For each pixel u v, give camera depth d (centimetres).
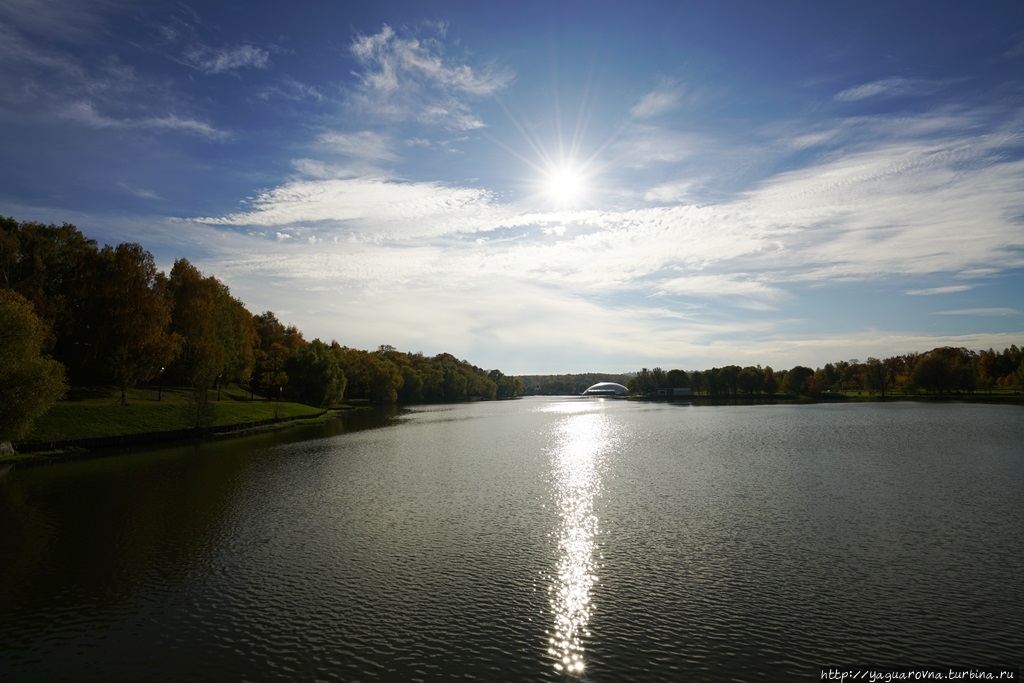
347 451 6106
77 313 8012
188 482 4284
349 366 16725
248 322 12950
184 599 2147
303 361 12388
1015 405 13700
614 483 4250
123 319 7456
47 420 6078
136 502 3625
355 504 3581
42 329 5794
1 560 2562
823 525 3020
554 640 1825
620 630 1888
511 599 2133
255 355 12938
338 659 1722
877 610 2014
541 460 5475
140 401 8256
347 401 18625
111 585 2283
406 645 1800
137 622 1967
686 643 1803
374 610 2045
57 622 1972
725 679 1608
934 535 2825
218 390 10738
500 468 4984
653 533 2920
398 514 3328
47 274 7819
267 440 7131
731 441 6944
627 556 2581
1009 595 2123
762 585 2238
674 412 14012
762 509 3375
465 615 2002
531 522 3152
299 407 11531
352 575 2375
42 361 5106
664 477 4481
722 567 2433
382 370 17625
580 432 8475
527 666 1678
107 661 1722
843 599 2105
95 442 6084
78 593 2208
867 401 17950
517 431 8656
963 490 3809
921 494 3703
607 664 1686
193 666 1689
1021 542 2711
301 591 2216
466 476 4575
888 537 2803
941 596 2125
